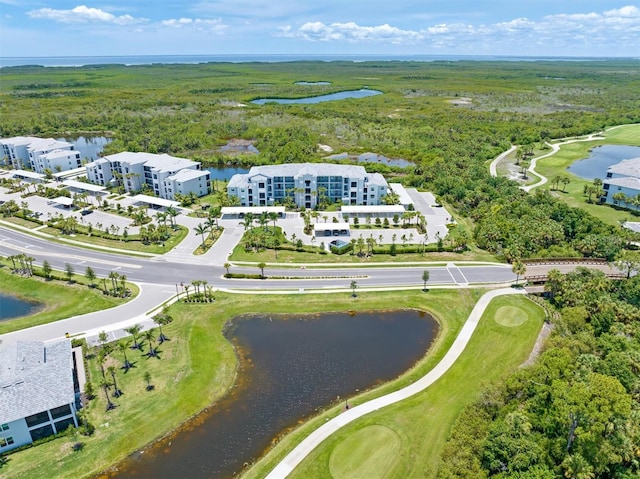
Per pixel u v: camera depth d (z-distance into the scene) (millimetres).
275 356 81875
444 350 82750
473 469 55125
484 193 154375
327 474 57500
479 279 106750
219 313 94000
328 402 70875
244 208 145125
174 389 72500
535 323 89688
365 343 85750
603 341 75625
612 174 171375
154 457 61438
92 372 75625
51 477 57875
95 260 115938
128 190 169750
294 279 106875
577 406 54438
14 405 61188
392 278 107500
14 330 86625
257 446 62938
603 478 55219
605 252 112812
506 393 68062
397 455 60219
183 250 121375
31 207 152000
